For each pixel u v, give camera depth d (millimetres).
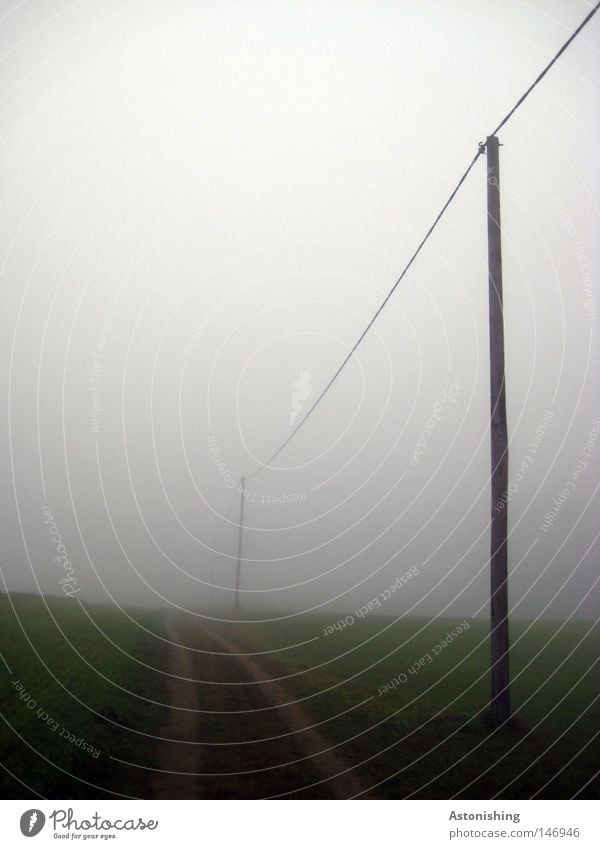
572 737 9602
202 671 15141
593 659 15672
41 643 12898
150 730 10242
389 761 9117
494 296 11344
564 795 7934
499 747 9414
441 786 8219
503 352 11195
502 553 10734
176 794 7859
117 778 8289
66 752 8422
